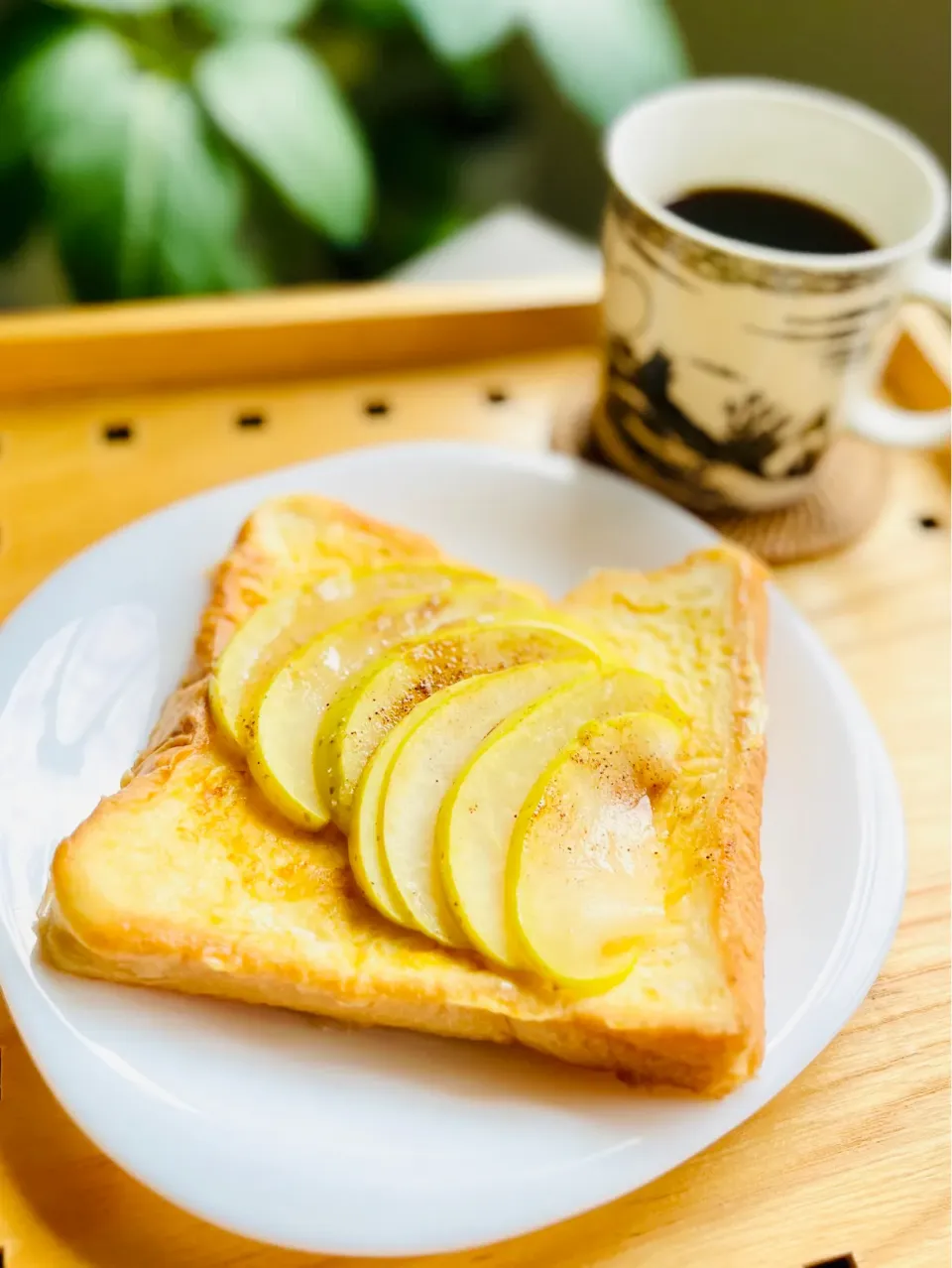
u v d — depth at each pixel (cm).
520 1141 22
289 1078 23
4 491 32
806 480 33
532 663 26
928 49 52
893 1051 25
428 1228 21
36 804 26
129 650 28
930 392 37
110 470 33
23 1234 22
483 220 55
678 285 30
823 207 33
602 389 34
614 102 49
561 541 32
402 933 24
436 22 48
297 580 29
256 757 25
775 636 29
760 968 24
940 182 30
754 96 33
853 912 26
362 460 32
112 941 23
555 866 24
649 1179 22
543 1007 23
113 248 46
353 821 24
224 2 47
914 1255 23
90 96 46
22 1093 23
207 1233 22
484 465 32
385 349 37
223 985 23
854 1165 24
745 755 27
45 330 34
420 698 26
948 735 30
